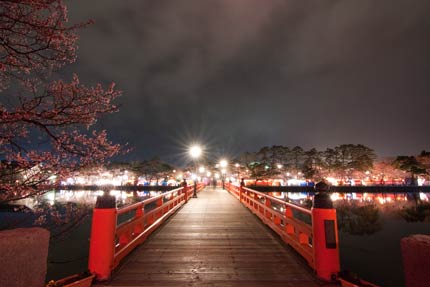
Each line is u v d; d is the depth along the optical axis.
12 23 4.45
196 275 4.35
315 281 4.05
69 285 3.38
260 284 3.97
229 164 81.81
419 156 70.50
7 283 1.86
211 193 26.02
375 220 28.75
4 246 1.86
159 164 81.88
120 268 4.59
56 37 4.79
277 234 7.53
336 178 83.12
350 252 17.02
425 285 1.65
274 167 75.62
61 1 4.68
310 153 85.00
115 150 6.70
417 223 27.22
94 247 3.96
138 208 6.57
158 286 3.86
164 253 5.68
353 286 3.51
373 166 80.31
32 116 4.79
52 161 5.64
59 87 5.19
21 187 5.24
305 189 64.81
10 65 4.84
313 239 4.15
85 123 5.52
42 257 2.13
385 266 14.40
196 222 9.60
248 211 12.45
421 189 68.81
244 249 6.02
